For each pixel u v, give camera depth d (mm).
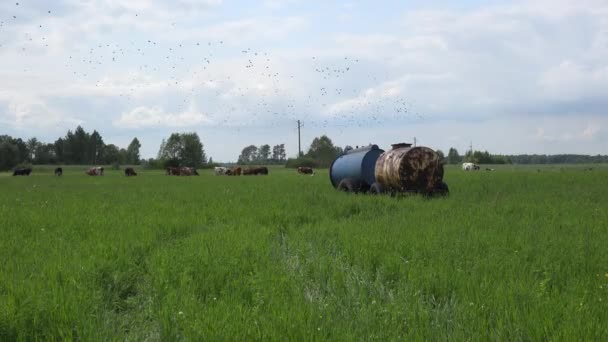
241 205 18234
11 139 156125
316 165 119875
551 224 12281
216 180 45906
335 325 5668
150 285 7754
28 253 9828
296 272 8164
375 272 8297
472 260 8578
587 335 5141
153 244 10898
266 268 8258
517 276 7516
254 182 38781
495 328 5559
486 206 16453
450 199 19172
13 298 6582
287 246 10602
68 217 15281
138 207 18234
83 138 174375
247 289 7145
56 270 8047
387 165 21156
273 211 15898
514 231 11367
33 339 5648
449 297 6902
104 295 7344
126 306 7215
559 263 8117
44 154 171625
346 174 24453
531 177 37062
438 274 7465
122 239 10945
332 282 7469
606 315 5766
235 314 5984
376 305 6328
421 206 16750
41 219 14672
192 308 6250
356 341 5254
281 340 5230
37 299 6449
